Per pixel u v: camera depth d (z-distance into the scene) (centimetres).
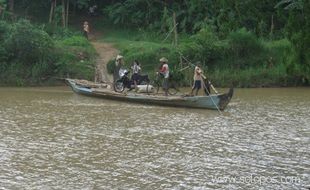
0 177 1605
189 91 3816
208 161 1806
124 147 1995
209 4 5072
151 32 5056
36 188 1505
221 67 4353
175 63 4225
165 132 2275
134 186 1535
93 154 1888
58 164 1756
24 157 1839
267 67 4378
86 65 4206
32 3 5428
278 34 4866
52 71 4106
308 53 4094
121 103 3128
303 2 4178
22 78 4038
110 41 4947
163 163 1778
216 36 4503
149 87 3284
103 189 1505
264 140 2134
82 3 5334
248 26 4881
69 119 2559
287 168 1730
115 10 5353
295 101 3334
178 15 5100
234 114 2786
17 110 2814
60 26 5103
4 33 4203
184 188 1523
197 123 2497
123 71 3347
